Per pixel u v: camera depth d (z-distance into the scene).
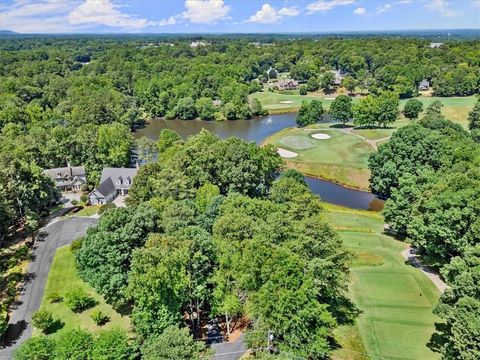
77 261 41.16
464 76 154.50
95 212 68.31
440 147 68.62
